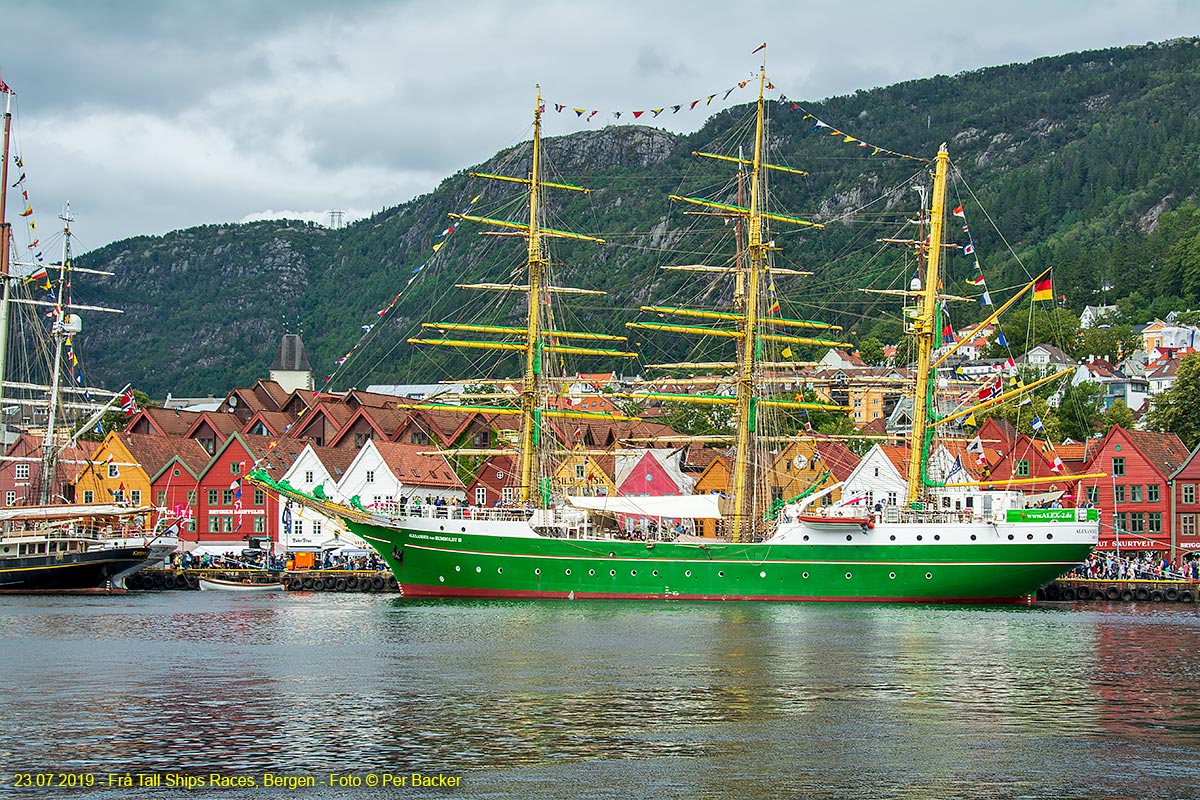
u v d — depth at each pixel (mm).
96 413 140750
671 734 53719
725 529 121875
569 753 50562
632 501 111875
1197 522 131875
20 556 120188
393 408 169125
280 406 192375
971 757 50219
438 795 45156
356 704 59719
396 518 111562
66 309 144375
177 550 135625
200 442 162750
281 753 50438
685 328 122312
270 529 148875
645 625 89750
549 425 123500
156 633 86062
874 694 62594
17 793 45375
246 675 67688
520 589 109562
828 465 148750
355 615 97500
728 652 76000
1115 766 49000
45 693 62469
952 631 86875
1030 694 62844
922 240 124438
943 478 117750
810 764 49062
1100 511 136375
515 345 124062
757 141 125438
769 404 121750
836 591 106562
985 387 123875
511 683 65125
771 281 127000
